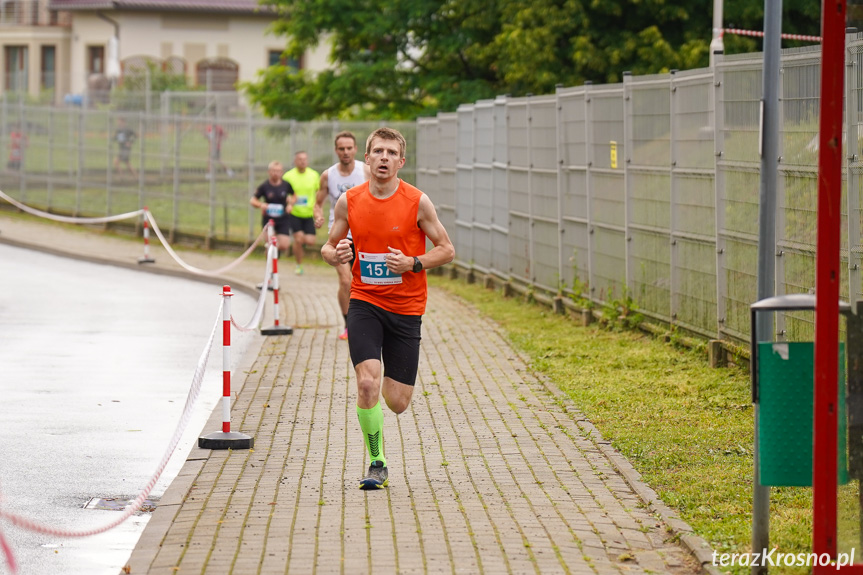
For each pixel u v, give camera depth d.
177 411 15.65
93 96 65.94
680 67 40.75
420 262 11.02
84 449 13.38
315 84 54.28
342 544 9.28
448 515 10.11
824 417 7.81
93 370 18.86
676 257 19.05
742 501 10.52
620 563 8.85
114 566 9.34
